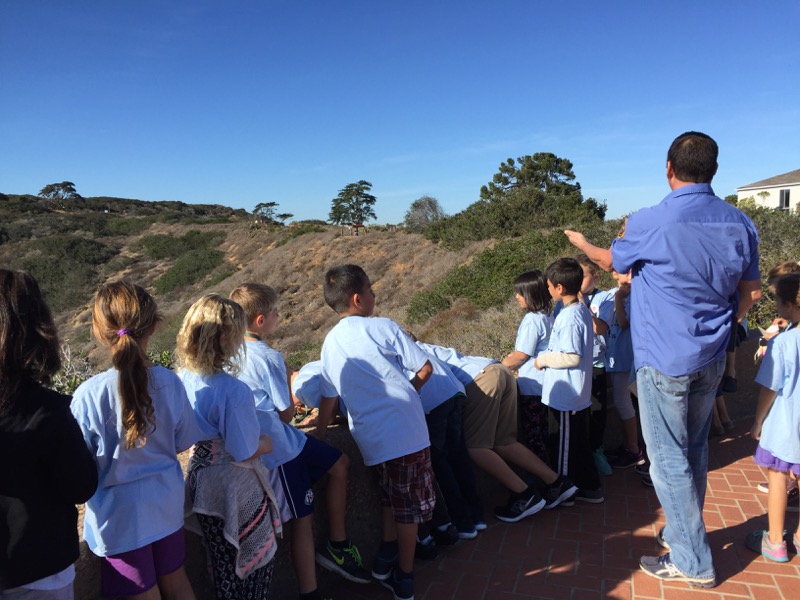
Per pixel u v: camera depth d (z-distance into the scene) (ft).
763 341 14.82
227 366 7.74
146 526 6.40
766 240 39.24
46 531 5.30
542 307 12.85
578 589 9.46
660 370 8.96
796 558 10.03
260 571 7.66
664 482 9.35
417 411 9.12
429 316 55.52
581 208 75.61
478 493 12.54
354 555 9.58
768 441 9.84
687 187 8.80
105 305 6.33
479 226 83.05
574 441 12.18
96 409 6.25
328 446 9.31
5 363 5.06
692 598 9.06
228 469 7.38
